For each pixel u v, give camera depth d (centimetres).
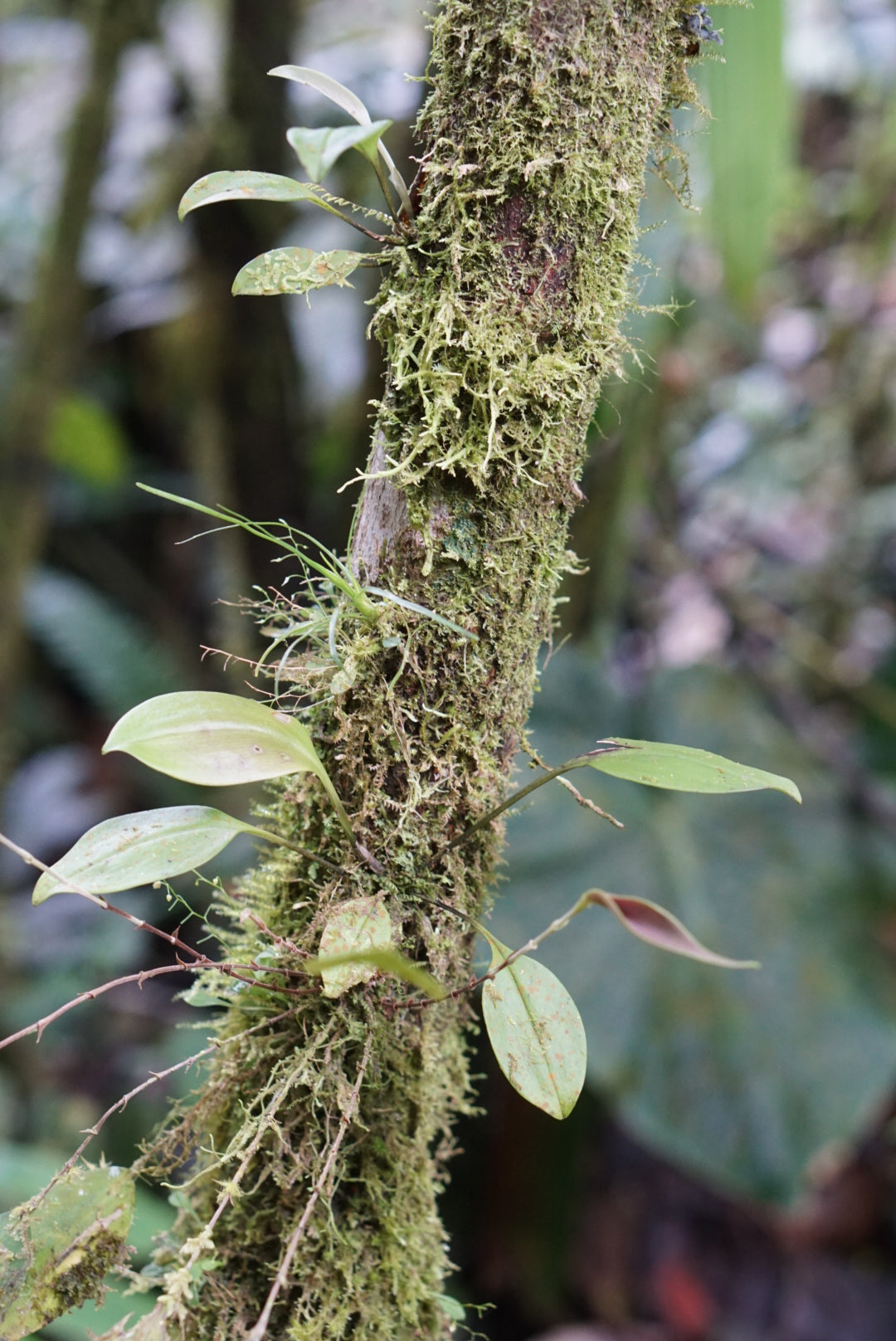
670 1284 172
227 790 179
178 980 202
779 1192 124
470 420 66
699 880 145
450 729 67
